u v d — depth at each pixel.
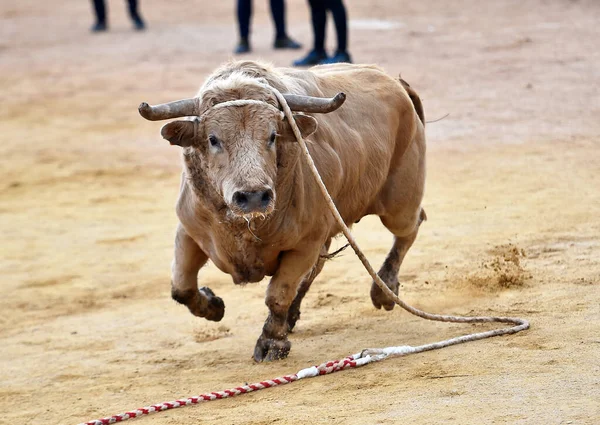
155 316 13.34
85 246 17.47
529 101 22.61
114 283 15.29
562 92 22.94
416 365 9.41
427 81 25.33
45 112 28.45
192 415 8.83
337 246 15.45
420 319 11.40
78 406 9.83
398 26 33.66
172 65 32.12
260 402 8.91
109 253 16.94
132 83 30.38
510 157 18.94
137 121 26.77
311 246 10.30
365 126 11.09
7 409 10.06
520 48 27.84
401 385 8.88
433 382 8.84
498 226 14.98
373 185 11.24
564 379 8.42
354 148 10.77
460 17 34.22
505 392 8.28
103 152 24.30
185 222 10.26
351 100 11.12
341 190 10.71
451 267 13.34
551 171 17.72
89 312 14.02
